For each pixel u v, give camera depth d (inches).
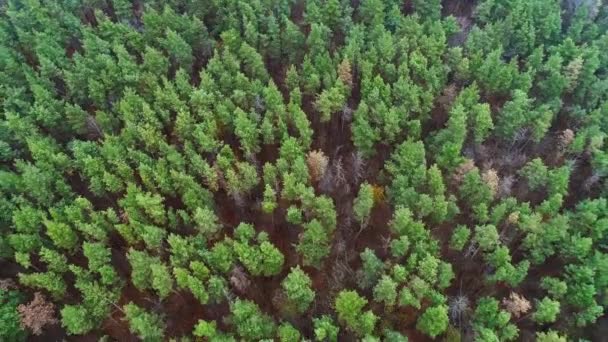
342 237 2534.5
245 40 3073.3
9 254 2397.9
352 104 2960.1
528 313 2305.6
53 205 2527.1
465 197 2522.1
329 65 2878.9
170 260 2295.8
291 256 2524.6
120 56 2878.9
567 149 2672.2
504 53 3120.1
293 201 2600.9
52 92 2923.2
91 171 2504.9
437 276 2222.0
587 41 3120.1
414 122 2650.1
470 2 3444.9
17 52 3122.5
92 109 3006.9
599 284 2241.6
